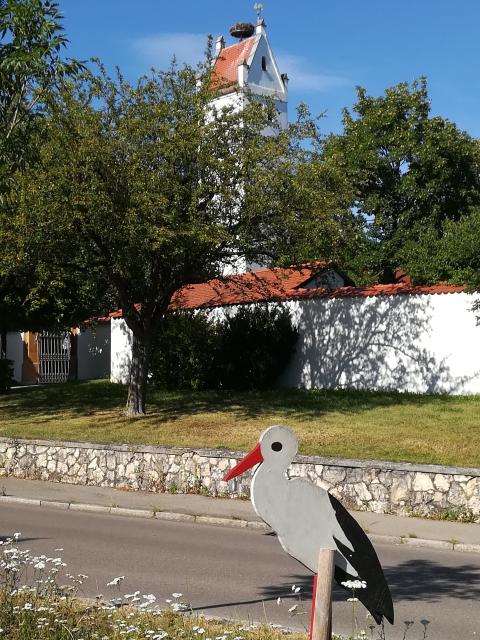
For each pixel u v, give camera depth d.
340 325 23.44
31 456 15.90
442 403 20.22
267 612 7.59
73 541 10.84
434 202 32.41
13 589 7.08
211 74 19.00
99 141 16.97
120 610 7.08
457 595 8.34
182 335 25.22
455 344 21.20
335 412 19.81
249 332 24.45
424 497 12.27
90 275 20.41
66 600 7.03
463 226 24.52
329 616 5.34
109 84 18.30
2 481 15.59
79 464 15.29
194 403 22.27
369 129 32.25
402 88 32.25
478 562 10.01
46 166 16.83
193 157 18.06
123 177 17.16
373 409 19.92
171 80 18.72
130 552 10.19
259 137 18.86
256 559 9.88
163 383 25.77
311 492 5.73
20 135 14.43
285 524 5.66
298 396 22.67
